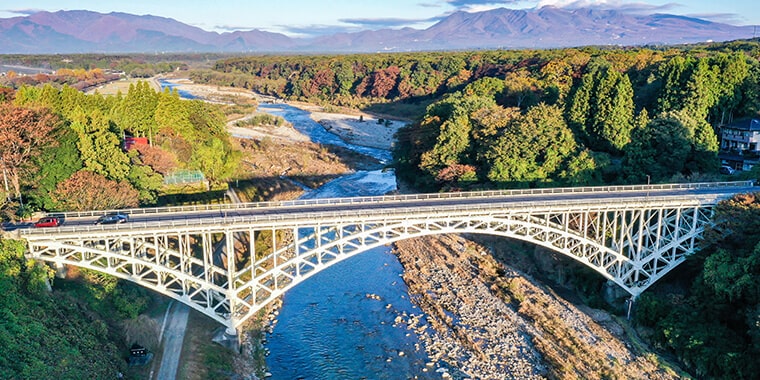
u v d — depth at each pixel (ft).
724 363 170.71
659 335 196.34
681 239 212.23
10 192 209.05
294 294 242.99
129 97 322.75
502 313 222.28
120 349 168.55
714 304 188.85
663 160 275.18
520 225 221.87
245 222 182.19
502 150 290.97
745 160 313.12
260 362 190.49
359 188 397.60
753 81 348.18
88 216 203.92
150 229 174.60
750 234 194.29
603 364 185.37
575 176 275.18
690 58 367.04
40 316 152.35
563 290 242.99
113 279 191.62
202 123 334.03
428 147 364.17
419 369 188.85
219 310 203.72
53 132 220.43
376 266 273.75
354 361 193.47
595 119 339.36
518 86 447.42
